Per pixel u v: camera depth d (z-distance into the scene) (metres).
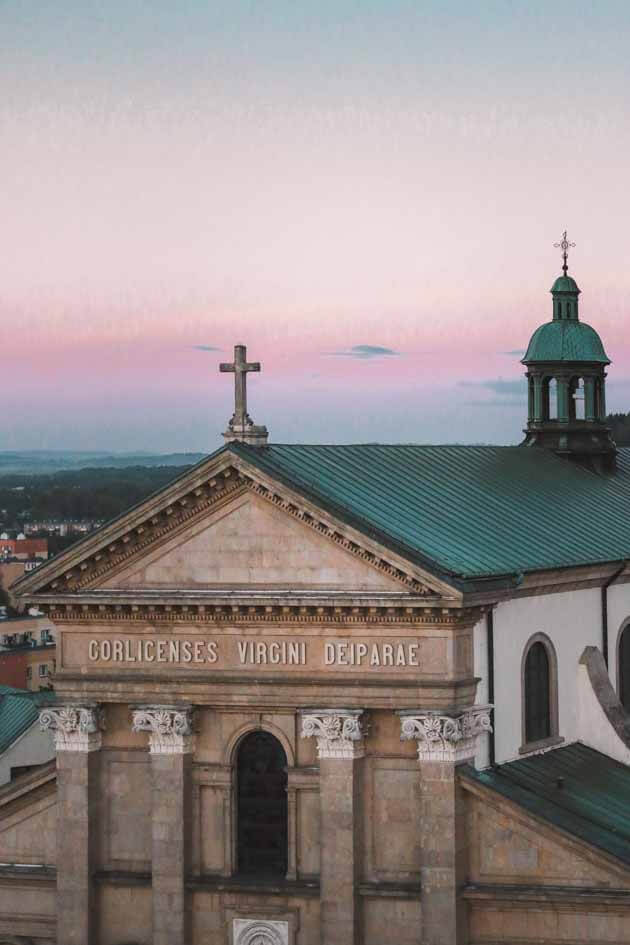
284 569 76.75
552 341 104.19
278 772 78.19
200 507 77.56
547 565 80.50
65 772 79.62
